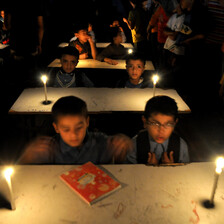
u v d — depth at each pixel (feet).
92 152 6.28
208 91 17.11
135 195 4.41
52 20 31.14
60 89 10.16
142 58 10.68
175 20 16.03
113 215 4.01
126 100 9.31
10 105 15.16
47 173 4.90
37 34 16.55
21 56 17.39
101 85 16.71
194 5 15.14
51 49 25.52
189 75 18.39
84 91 10.04
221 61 16.65
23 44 16.65
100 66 14.01
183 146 6.56
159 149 6.42
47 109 8.41
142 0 21.58
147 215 4.04
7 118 13.43
